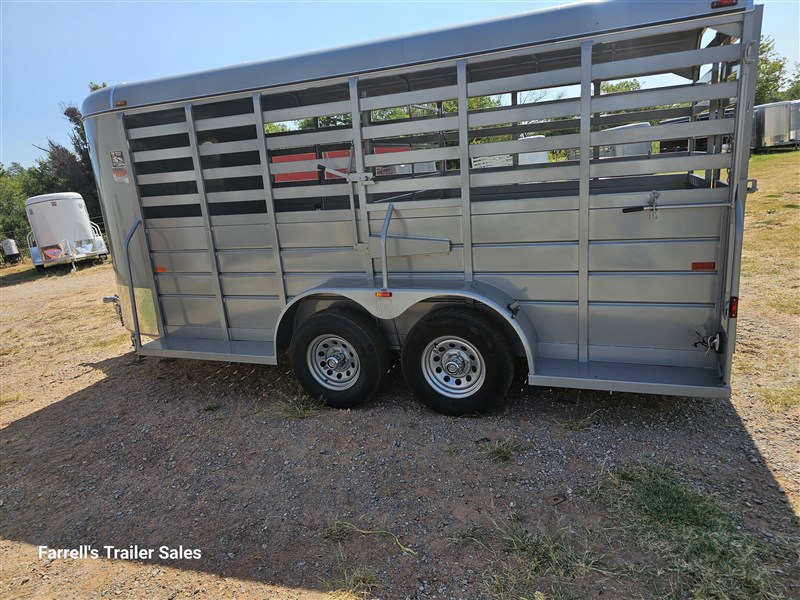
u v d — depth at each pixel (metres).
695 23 2.71
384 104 3.37
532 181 3.19
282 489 3.04
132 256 4.45
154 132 4.05
